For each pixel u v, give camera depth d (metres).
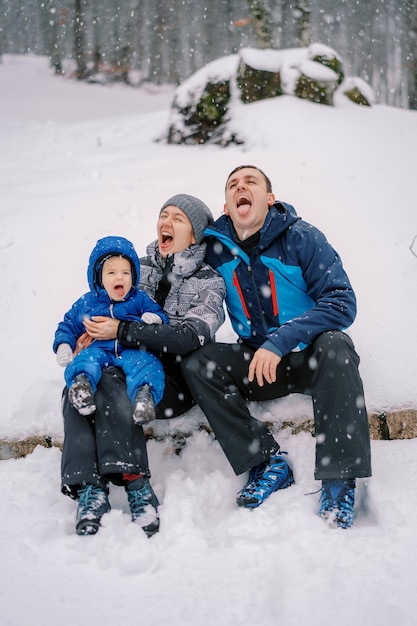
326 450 2.78
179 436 3.29
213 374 2.99
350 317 3.04
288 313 3.25
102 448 2.77
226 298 3.36
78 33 23.38
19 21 31.16
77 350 3.16
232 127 7.16
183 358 3.06
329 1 28.11
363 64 27.14
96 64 22.31
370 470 2.77
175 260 3.29
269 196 3.33
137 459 2.79
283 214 3.24
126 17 27.27
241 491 2.92
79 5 23.66
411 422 3.35
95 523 2.67
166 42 27.47
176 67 26.94
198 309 3.14
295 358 3.09
